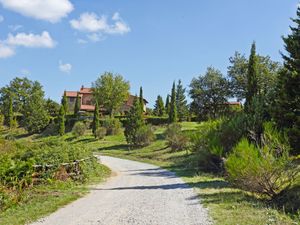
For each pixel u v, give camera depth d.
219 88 64.12
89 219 10.91
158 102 110.00
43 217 11.25
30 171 17.27
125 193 17.31
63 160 21.06
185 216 11.24
